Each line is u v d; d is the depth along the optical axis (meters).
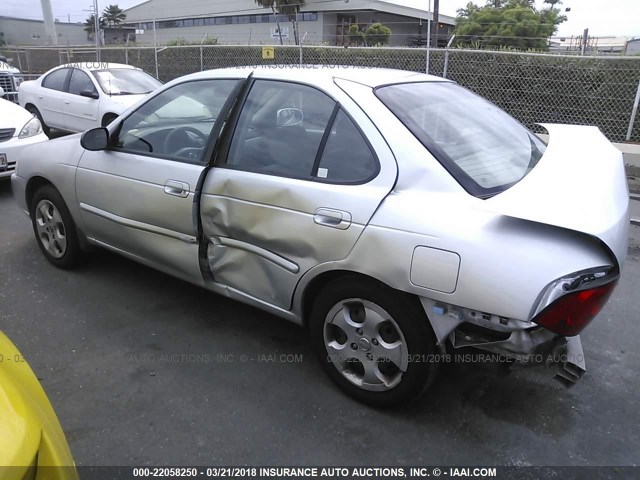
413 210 2.34
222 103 3.16
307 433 2.53
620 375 3.03
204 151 3.09
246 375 2.95
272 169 2.81
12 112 6.66
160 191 3.20
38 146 4.21
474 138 2.75
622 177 2.53
